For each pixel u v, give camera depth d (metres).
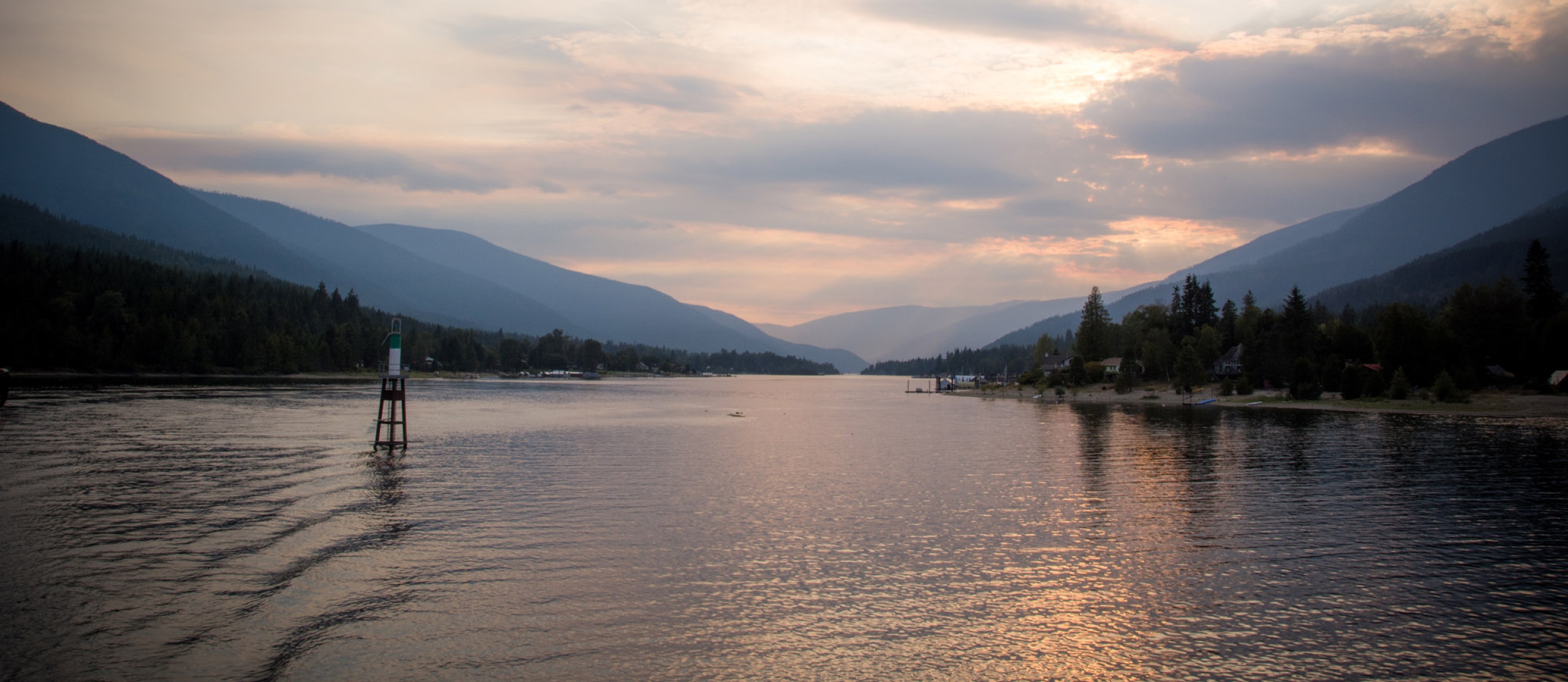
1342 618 27.03
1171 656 23.94
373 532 37.59
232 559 32.25
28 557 31.66
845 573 31.73
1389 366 154.38
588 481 53.84
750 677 22.06
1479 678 22.61
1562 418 112.69
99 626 24.67
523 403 153.25
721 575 31.27
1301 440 85.00
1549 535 38.69
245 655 22.80
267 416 97.00
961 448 78.56
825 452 74.56
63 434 71.50
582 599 28.08
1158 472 59.97
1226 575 31.73
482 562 32.66
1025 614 27.30
